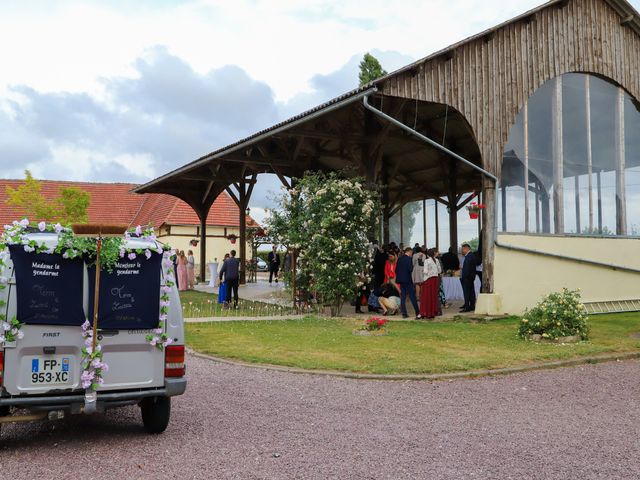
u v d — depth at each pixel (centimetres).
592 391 764
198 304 1878
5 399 502
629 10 1803
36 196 2903
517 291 1544
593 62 1761
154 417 566
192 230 3797
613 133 1822
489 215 1523
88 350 523
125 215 4303
